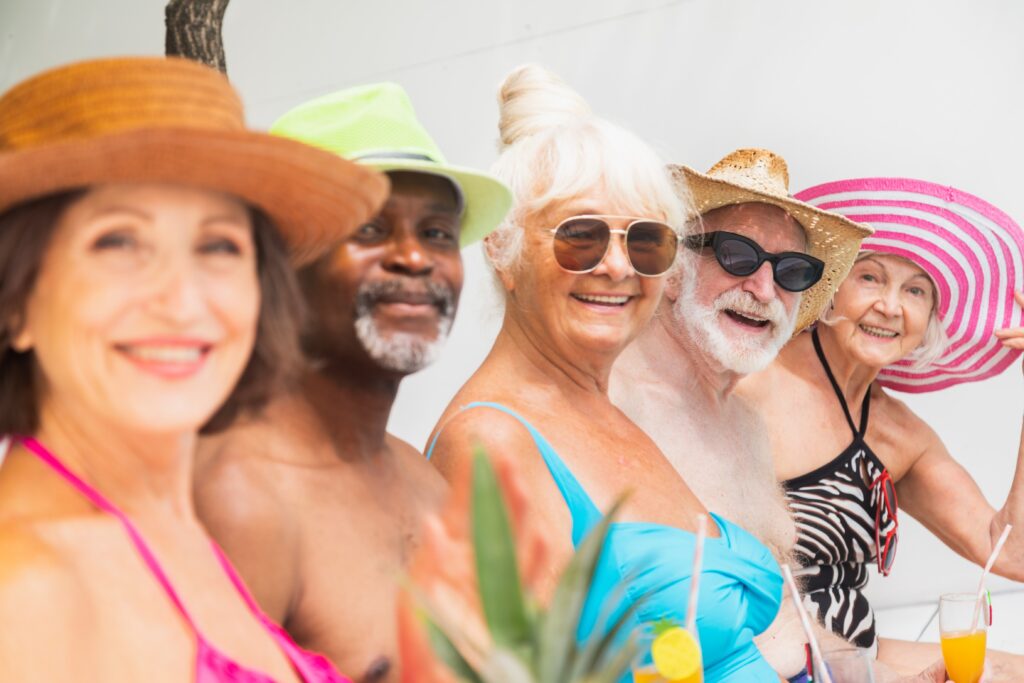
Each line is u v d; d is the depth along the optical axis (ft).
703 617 8.79
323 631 6.17
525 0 19.36
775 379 13.24
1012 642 14.83
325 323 6.50
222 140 4.55
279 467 6.16
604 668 4.09
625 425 9.66
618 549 8.59
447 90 19.71
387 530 6.55
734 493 11.48
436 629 4.09
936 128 17.79
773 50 18.38
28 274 4.51
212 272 4.70
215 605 4.93
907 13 17.84
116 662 4.31
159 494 4.97
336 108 7.04
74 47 22.00
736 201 11.83
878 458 13.58
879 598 17.97
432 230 6.87
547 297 9.09
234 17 20.68
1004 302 13.91
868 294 13.34
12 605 4.07
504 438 8.53
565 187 9.00
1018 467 13.78
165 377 4.58
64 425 4.68
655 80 18.83
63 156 4.30
